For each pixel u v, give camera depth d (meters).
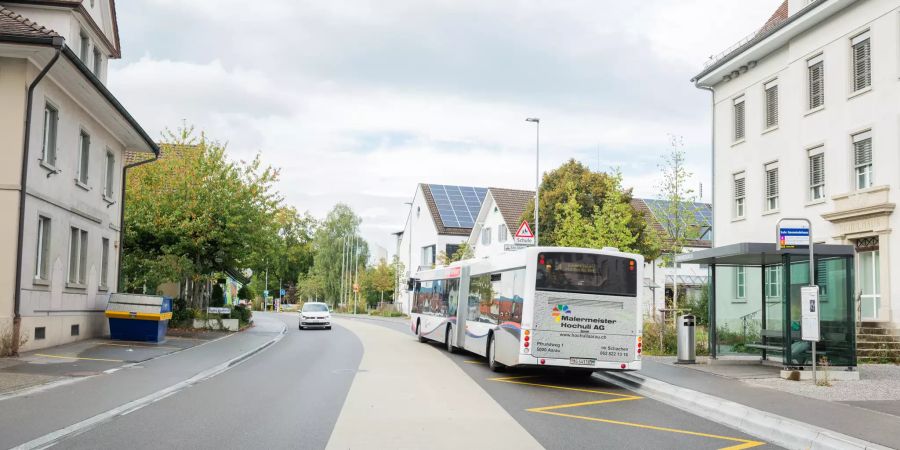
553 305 15.66
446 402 12.16
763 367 17.97
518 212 56.69
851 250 15.33
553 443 8.76
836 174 25.08
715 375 16.06
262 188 34.88
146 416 10.21
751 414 10.79
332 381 14.95
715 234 32.47
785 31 27.11
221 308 36.97
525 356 15.55
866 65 24.05
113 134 25.75
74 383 13.41
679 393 13.42
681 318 19.06
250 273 45.75
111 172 26.42
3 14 18.08
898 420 10.09
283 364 18.94
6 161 17.52
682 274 54.34
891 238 22.44
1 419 9.52
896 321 22.02
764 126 29.27
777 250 15.63
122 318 23.20
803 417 10.30
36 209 18.58
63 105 20.45
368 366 18.53
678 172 33.22
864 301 23.84
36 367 15.30
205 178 32.88
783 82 28.11
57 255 20.25
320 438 8.69
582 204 44.53
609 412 11.68
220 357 19.84
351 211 93.12
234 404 11.48
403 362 20.00
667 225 33.44
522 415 11.01
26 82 17.72
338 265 90.44
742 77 30.78
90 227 23.48
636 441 9.09
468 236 69.19
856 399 12.30
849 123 24.53
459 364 20.14
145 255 32.22
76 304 22.08
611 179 32.53
